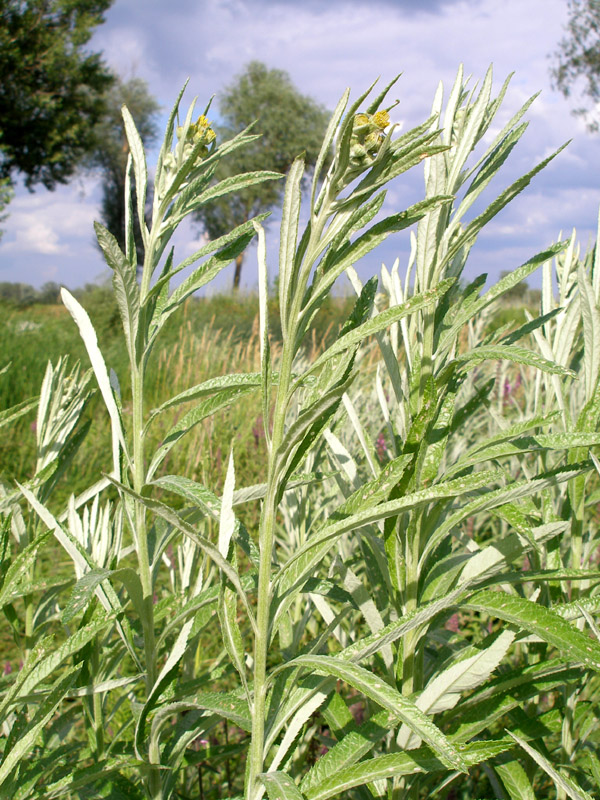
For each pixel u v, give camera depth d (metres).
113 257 0.93
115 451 1.09
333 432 1.16
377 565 1.23
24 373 6.95
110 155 31.14
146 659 1.11
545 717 1.07
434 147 0.74
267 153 32.91
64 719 1.18
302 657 0.78
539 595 1.22
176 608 1.36
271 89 32.78
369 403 3.21
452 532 1.21
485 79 1.00
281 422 0.79
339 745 0.91
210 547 0.79
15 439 5.05
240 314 13.78
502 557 0.94
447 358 1.11
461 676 0.90
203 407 1.13
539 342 1.29
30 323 10.56
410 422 1.04
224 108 33.75
